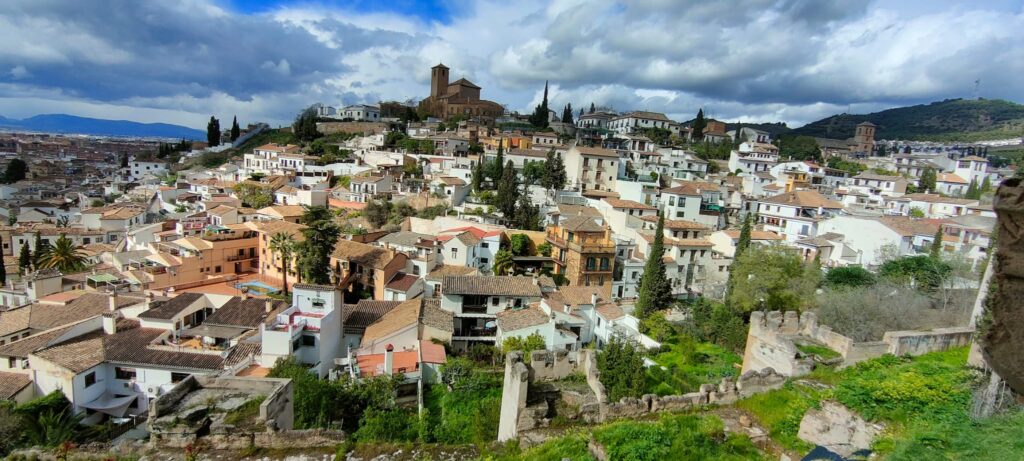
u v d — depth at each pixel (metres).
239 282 63.34
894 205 90.19
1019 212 7.89
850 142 164.75
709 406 20.81
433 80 182.38
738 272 50.78
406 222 81.31
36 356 35.22
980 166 108.44
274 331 38.69
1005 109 198.88
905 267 47.97
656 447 16.27
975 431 14.78
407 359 40.72
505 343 44.28
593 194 92.31
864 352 25.22
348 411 32.38
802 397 21.00
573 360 22.34
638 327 49.41
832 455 15.02
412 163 113.69
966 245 57.78
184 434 15.10
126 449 14.84
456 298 51.56
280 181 106.81
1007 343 8.22
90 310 46.59
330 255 62.62
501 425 21.59
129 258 65.69
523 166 104.75
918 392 17.84
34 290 54.94
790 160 130.50
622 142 134.88
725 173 122.00
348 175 111.19
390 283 58.38
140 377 37.09
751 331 28.58
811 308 43.22
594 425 18.86
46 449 14.85
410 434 29.81
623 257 69.12
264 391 17.48
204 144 181.75
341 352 45.88
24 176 146.12
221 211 81.00
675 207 84.94
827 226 72.56
